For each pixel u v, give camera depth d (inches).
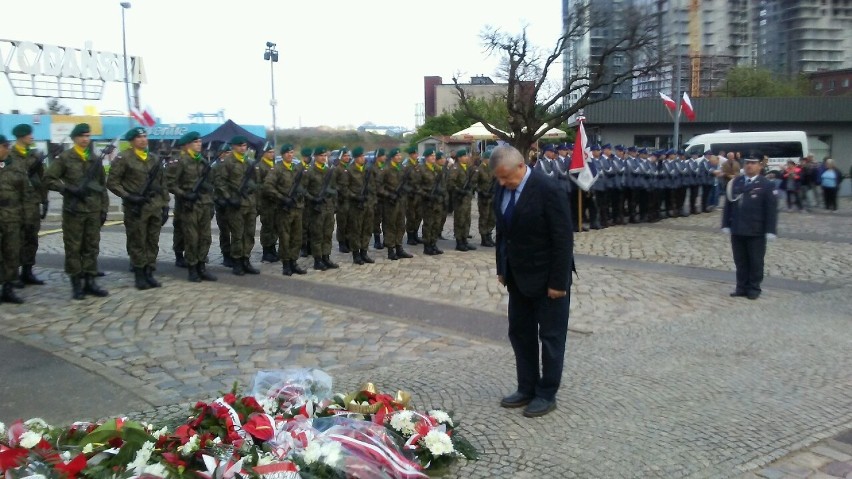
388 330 289.0
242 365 242.2
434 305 334.3
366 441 150.6
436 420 170.6
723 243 549.6
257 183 442.3
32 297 350.0
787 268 441.4
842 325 295.0
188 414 182.2
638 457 168.1
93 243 347.3
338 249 531.8
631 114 1320.1
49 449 143.9
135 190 362.6
